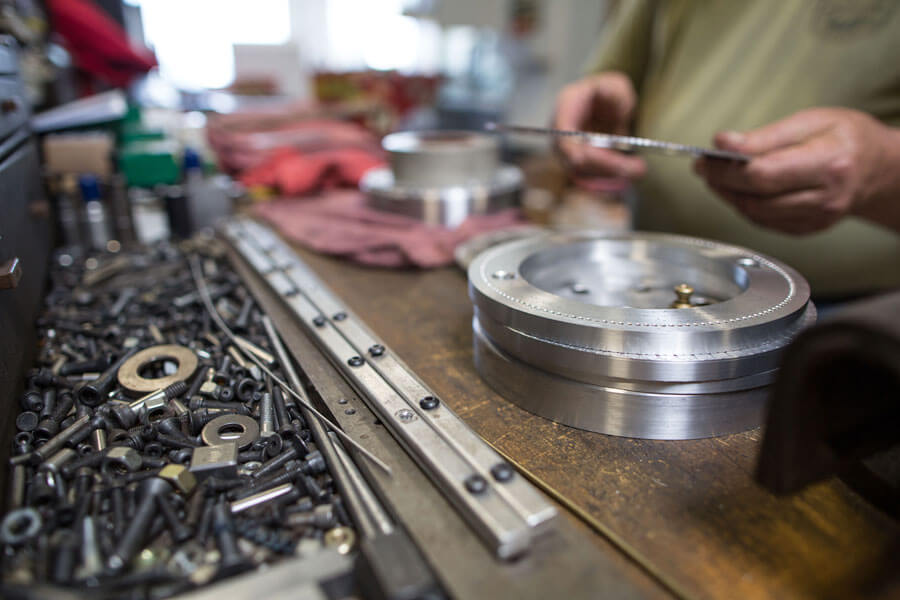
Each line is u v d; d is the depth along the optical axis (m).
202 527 0.44
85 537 0.41
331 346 0.67
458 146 1.29
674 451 0.53
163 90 2.38
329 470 0.52
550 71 3.24
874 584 0.39
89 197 1.17
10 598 0.34
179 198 1.24
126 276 0.99
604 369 0.53
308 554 0.43
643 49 1.65
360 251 1.05
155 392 0.61
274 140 1.71
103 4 2.07
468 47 3.56
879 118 1.16
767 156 0.85
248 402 0.62
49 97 1.54
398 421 0.52
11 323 0.63
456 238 1.09
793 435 0.35
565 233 0.82
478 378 0.67
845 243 1.23
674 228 1.48
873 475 0.46
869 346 0.30
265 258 0.98
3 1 0.98
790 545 0.43
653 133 1.48
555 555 0.40
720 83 1.36
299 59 3.37
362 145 1.82
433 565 0.39
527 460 0.53
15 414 0.58
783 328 0.54
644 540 0.44
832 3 1.16
